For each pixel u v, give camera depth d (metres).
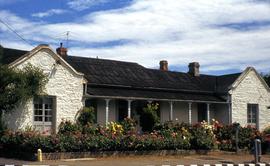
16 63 22.70
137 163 19.25
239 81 33.47
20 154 20.20
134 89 29.28
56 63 24.36
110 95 26.62
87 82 26.66
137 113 28.80
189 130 25.78
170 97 29.75
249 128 28.72
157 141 23.11
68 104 24.89
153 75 32.44
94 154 21.08
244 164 20.16
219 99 32.94
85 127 23.64
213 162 20.75
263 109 34.88
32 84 22.41
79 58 30.22
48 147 19.75
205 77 35.97
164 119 30.33
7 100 21.28
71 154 20.36
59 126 24.22
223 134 27.53
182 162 20.28
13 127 22.50
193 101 30.70
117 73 30.17
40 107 23.92
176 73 34.66
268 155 26.19
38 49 23.52
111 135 22.09
